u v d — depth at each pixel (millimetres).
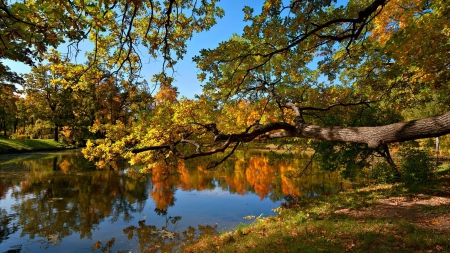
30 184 15188
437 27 4727
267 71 7492
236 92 6871
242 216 10852
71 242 8102
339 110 10820
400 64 6301
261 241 6387
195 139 7699
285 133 4570
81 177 17781
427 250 4707
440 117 2486
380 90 9398
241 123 9109
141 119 8430
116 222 9984
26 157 26672
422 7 5973
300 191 14945
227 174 20969
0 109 37031
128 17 4703
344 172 13211
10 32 2807
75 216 10406
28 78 35406
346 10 4723
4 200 11977
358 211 8164
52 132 46031
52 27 2977
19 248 7582
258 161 29141
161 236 8711
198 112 7219
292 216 8797
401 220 6547
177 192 15031
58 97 36375
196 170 22719
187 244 8008
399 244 5094
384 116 11898
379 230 5988
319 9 4277
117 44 5188
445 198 8539
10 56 3041
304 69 8180
